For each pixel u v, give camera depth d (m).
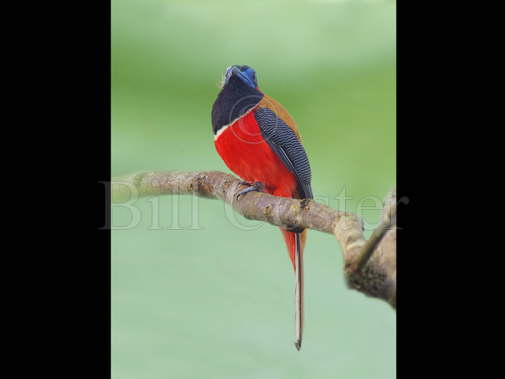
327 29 5.37
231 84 5.16
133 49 5.32
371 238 4.12
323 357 5.21
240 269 5.34
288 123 5.16
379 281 4.33
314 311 5.22
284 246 5.29
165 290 5.31
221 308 5.32
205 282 5.35
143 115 5.32
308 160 5.20
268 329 5.28
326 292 5.22
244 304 5.31
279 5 5.44
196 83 5.32
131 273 5.28
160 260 5.35
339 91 5.30
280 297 5.27
